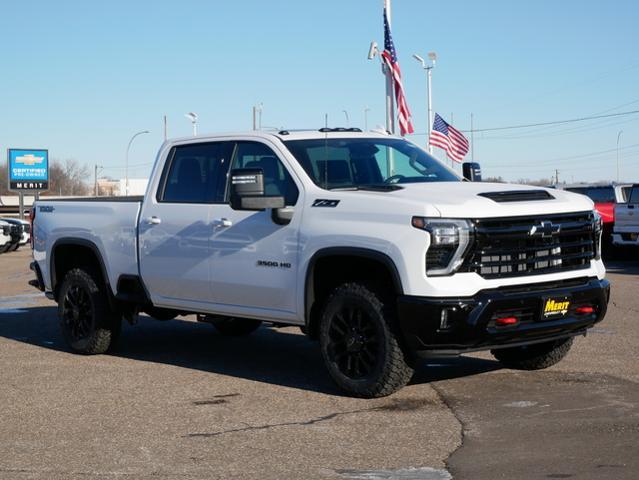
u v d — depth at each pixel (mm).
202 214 8188
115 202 9164
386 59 20766
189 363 8906
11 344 10258
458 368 8234
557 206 7035
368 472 5219
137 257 8859
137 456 5672
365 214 6902
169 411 6859
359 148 7941
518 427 6070
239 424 6414
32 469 5449
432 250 6535
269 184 7773
